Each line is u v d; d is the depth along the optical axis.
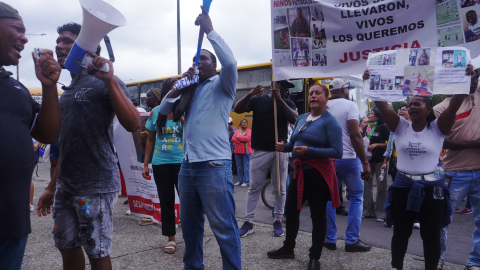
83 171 1.96
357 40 3.54
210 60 2.68
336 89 4.07
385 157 5.53
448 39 3.16
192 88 2.55
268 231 4.54
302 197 3.34
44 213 2.27
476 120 3.09
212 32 2.37
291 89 9.78
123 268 3.19
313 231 3.22
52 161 5.15
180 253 3.61
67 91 2.02
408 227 2.90
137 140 4.90
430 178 2.78
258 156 4.31
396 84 2.82
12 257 1.44
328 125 3.19
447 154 3.29
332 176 3.19
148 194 4.73
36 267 3.19
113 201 2.09
